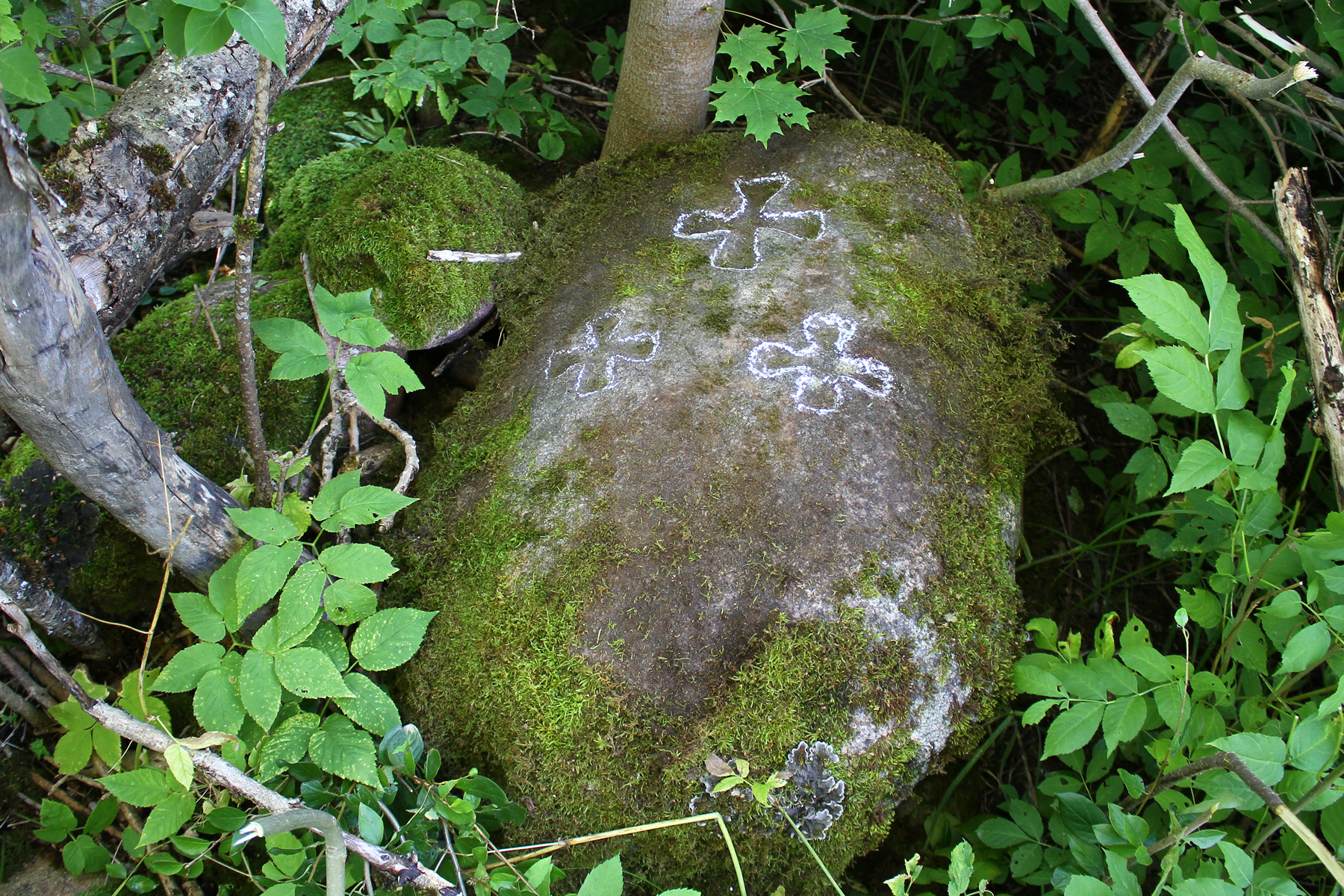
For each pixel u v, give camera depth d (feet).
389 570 5.60
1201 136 9.46
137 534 6.02
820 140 8.45
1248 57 9.13
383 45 11.00
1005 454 6.94
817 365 6.88
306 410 7.61
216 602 5.81
